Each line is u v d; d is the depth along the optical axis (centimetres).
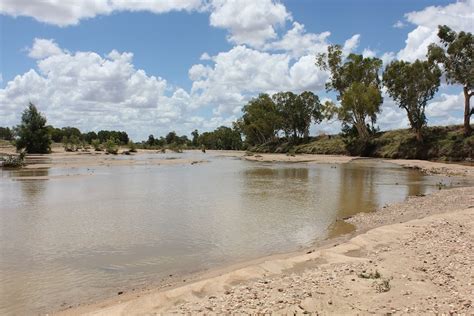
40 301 941
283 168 5466
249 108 13088
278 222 1850
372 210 2156
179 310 806
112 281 1084
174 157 8769
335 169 5178
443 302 796
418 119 6725
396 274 980
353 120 8312
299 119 11562
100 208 2202
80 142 12525
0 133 16988
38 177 3884
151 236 1582
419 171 4738
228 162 7100
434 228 1477
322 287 907
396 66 6738
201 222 1848
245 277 1027
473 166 4984
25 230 1673
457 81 6275
